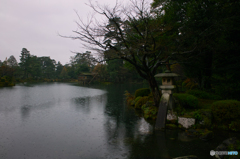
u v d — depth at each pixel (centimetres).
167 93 636
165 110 605
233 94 877
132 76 4869
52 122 717
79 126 654
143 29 734
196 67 1041
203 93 984
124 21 684
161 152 405
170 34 998
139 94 1195
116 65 4428
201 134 504
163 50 812
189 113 613
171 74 626
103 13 640
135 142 476
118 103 1273
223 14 795
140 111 951
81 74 4891
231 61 845
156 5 793
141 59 821
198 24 827
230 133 521
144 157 380
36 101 1369
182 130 576
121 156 386
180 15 1006
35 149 430
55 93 2041
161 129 581
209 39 810
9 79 3959
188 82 2086
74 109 1029
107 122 716
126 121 729
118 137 523
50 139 507
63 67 8538
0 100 1383
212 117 576
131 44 705
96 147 443
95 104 1225
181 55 860
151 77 811
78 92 2178
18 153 406
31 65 6600
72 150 423
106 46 677
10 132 575
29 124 682
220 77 1007
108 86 3456
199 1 868
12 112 930
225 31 802
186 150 415
